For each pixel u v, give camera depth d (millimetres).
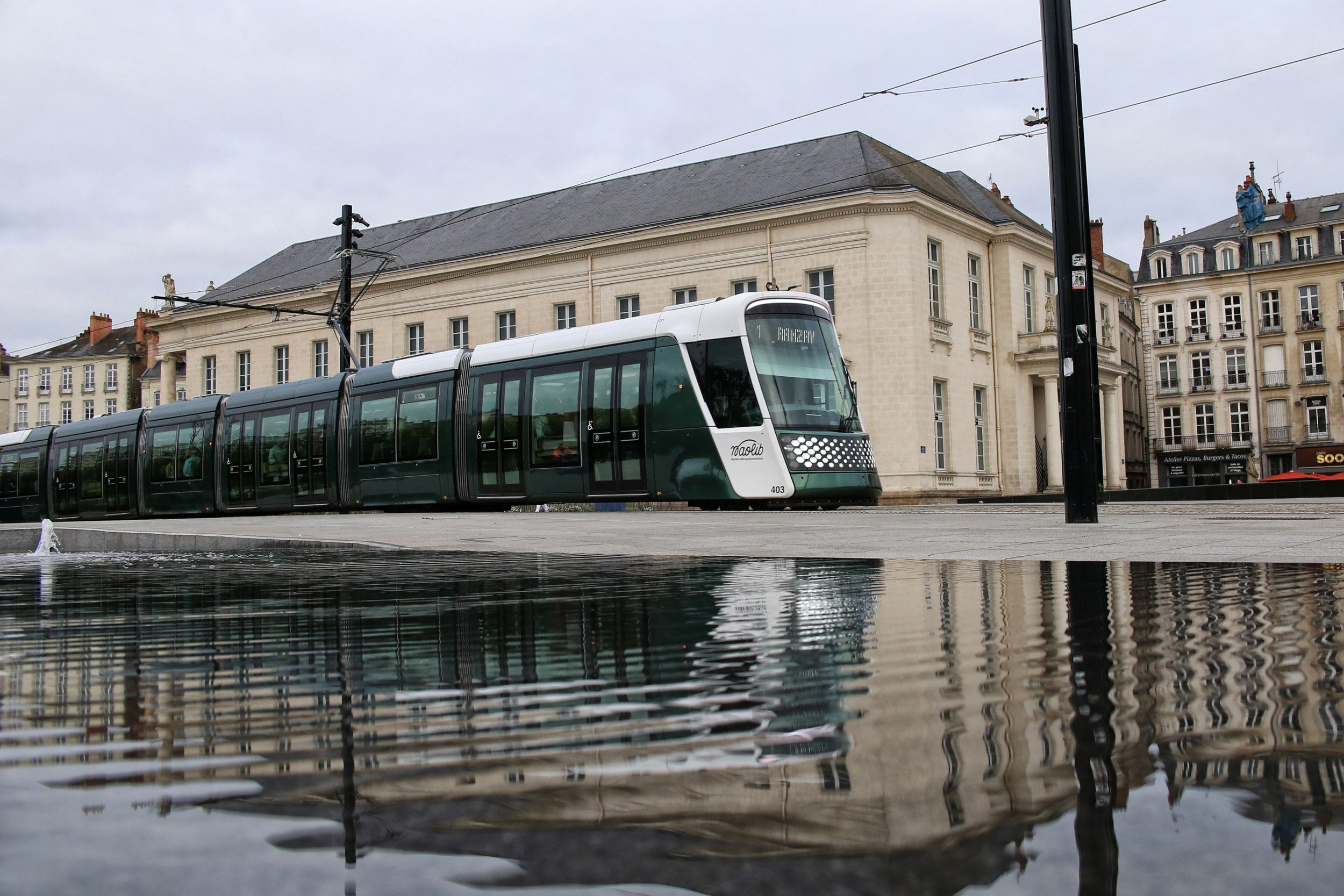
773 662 1413
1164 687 1108
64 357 70688
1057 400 34375
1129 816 590
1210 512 10938
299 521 11766
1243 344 58438
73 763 834
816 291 29891
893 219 29062
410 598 2945
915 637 1676
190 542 8086
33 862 554
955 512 13711
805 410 14250
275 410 20250
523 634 1951
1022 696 1062
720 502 15008
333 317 23250
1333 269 56031
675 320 14805
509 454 16391
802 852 532
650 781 714
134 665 1584
